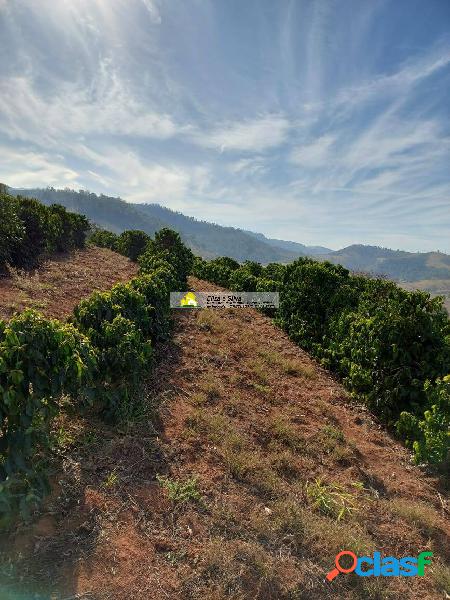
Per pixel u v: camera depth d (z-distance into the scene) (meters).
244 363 7.09
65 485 3.19
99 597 2.39
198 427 4.53
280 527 3.30
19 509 2.76
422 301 6.16
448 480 4.55
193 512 3.27
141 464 3.70
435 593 2.98
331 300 8.95
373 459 4.81
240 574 2.77
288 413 5.53
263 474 3.93
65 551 2.65
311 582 2.85
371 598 2.83
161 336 6.82
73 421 4.06
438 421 4.56
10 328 2.97
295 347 8.97
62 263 12.63
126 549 2.77
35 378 2.98
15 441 2.74
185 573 2.69
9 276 9.20
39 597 2.31
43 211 13.08
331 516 3.62
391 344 5.96
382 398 5.90
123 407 4.30
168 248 15.22
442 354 5.62
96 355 3.87
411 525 3.69
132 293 5.69
